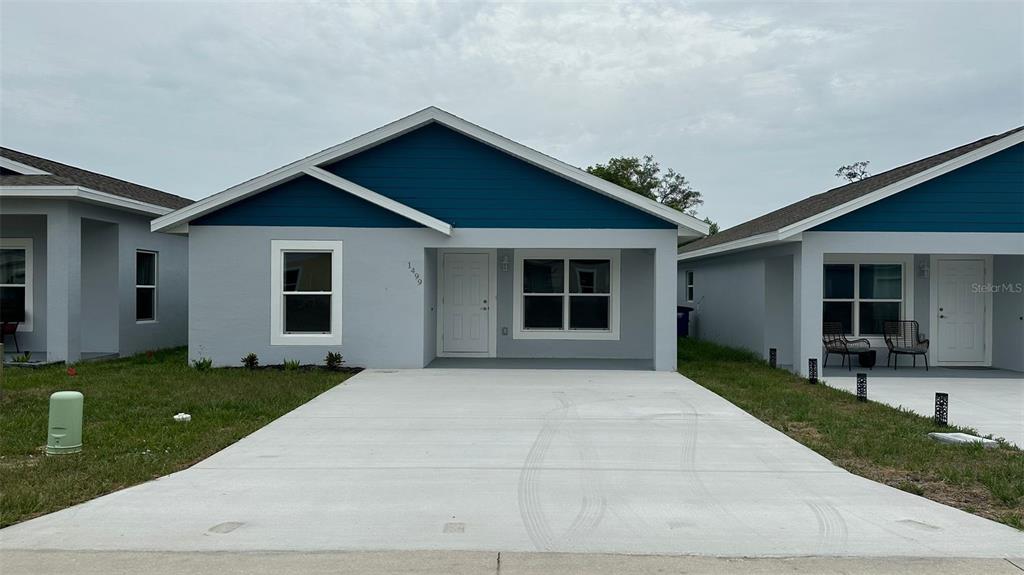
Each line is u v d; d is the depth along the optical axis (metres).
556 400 11.06
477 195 14.61
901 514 5.93
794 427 9.34
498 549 5.10
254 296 14.28
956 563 4.93
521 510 5.95
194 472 7.04
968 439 8.39
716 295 21.28
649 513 5.91
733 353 18.25
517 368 14.73
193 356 14.26
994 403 11.33
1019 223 14.13
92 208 15.41
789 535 5.43
